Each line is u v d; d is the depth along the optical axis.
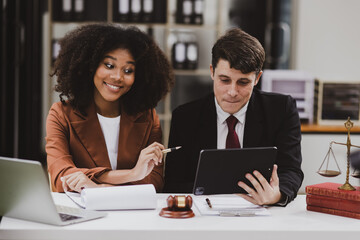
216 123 2.50
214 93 2.47
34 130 5.53
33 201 1.88
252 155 2.05
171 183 2.54
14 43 4.66
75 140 2.49
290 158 2.45
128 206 2.09
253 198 2.21
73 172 2.34
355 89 4.47
